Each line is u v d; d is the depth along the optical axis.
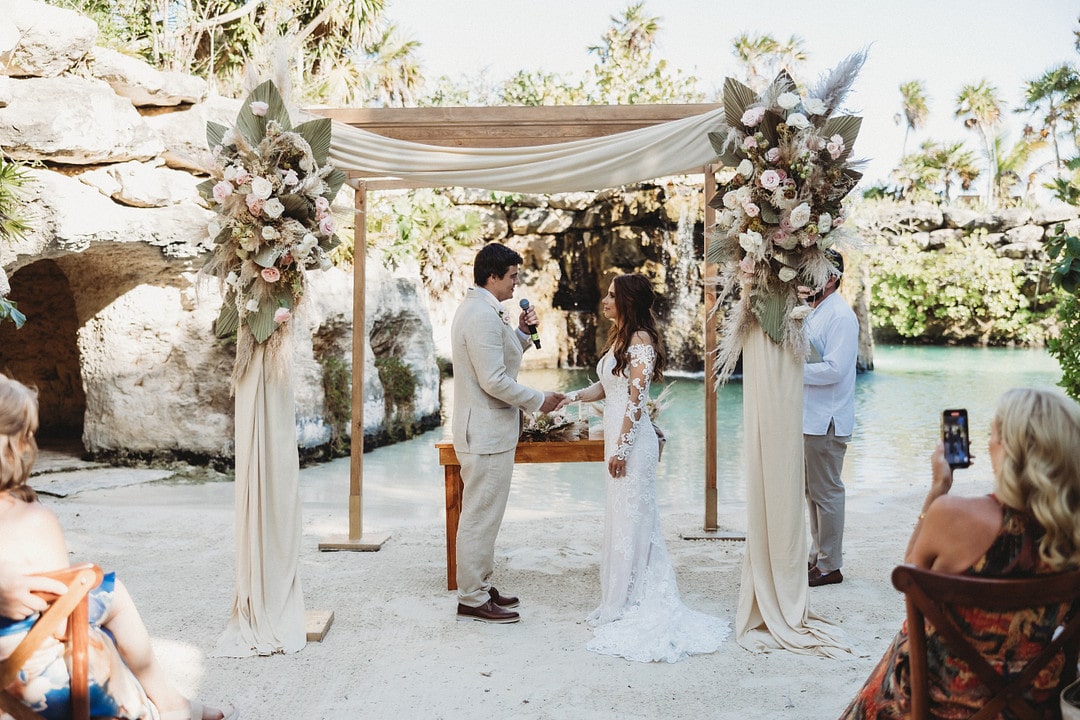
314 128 4.13
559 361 19.58
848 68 3.95
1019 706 1.97
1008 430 1.95
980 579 1.88
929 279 25.98
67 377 10.82
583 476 8.85
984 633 1.98
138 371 8.95
